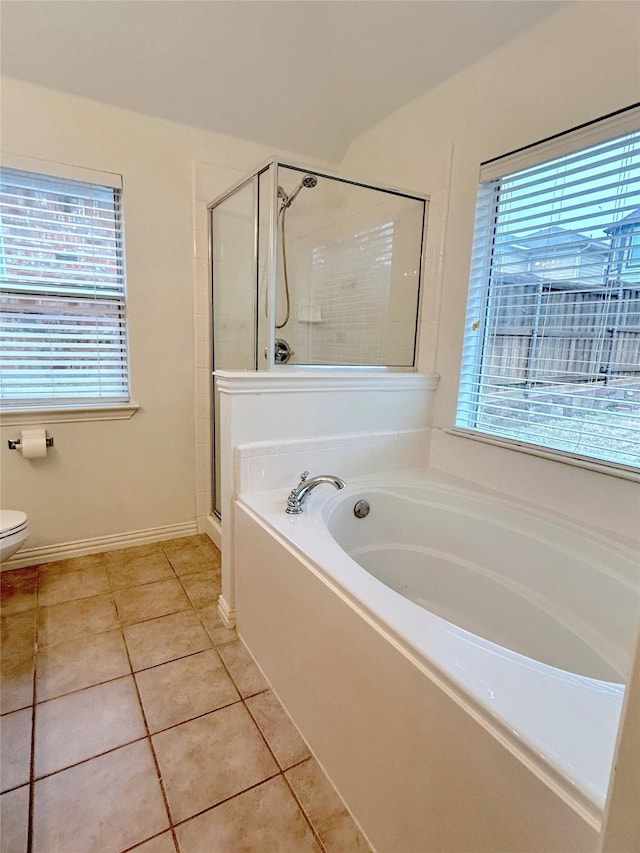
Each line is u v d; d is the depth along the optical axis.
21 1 1.68
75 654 1.68
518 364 1.86
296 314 2.20
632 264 1.45
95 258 2.25
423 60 1.97
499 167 1.82
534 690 0.79
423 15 1.78
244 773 1.24
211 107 2.24
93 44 1.88
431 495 1.95
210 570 2.32
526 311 1.81
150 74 2.04
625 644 1.30
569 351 1.66
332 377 1.93
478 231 1.96
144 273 2.33
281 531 1.44
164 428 2.53
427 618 0.99
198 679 1.58
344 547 1.83
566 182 1.63
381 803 1.02
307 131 2.50
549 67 1.62
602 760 0.66
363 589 1.10
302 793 1.20
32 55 1.86
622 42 1.41
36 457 2.16
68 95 2.02
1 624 1.84
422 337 2.26
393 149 2.34
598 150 1.52
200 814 1.13
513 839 0.71
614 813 0.49
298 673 1.36
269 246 2.09
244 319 2.28
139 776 1.22
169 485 2.61
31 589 2.10
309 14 1.87
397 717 0.95
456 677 0.81
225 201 2.31
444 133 2.05
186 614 1.95
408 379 2.12
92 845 1.06
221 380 1.78
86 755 1.28
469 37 1.79
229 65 2.07
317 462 1.95
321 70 2.16
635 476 1.47
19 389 2.18
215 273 2.45
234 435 1.77
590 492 1.62
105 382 2.38
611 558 1.41
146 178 2.25
